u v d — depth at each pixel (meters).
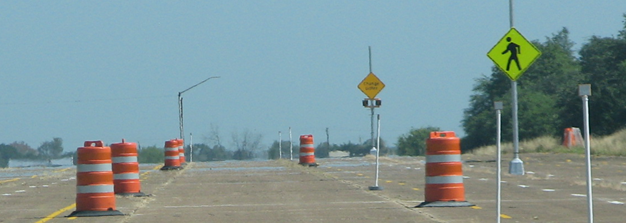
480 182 28.61
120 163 25.44
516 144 33.69
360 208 20.44
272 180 32.00
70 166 61.12
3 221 18.91
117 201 23.44
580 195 22.89
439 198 20.38
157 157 90.19
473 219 17.80
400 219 18.02
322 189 26.95
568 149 54.44
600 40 74.19
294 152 98.00
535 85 87.56
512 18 33.12
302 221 17.95
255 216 19.02
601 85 68.88
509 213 18.81
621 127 66.94
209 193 26.02
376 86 37.53
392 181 30.62
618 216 17.97
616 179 29.17
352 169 39.97
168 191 27.20
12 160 91.12
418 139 98.94
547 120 76.12
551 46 93.12
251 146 98.00
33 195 26.89
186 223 17.86
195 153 95.94
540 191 24.42
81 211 19.59
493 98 88.06
